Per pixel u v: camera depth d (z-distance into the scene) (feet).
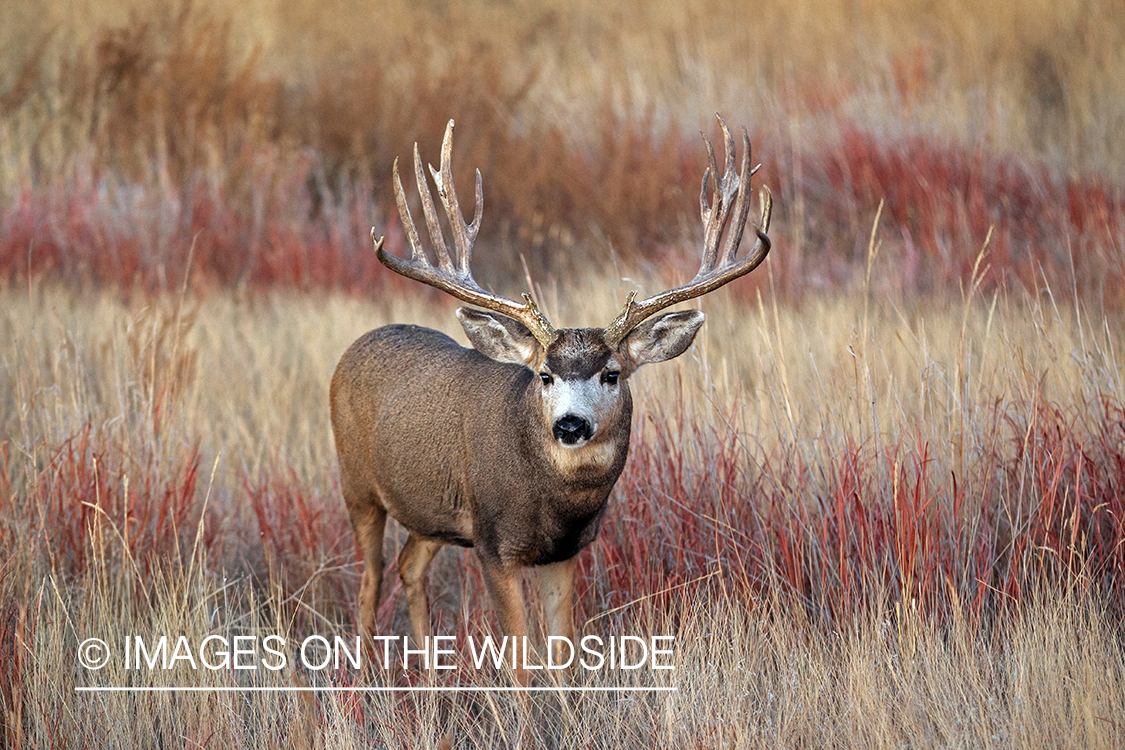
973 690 50.96
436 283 55.88
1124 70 163.84
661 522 65.46
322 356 98.12
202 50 178.19
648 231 142.82
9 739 50.24
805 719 50.60
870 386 64.80
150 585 62.39
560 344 52.49
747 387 83.82
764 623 57.57
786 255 124.06
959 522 62.59
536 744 52.08
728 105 173.78
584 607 63.98
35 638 54.65
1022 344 75.87
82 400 74.33
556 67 194.59
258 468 77.05
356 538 66.80
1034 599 56.24
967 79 171.32
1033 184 137.08
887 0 197.26
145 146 158.51
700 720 51.01
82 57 172.35
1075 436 66.59
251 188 151.02
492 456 55.67
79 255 132.57
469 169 153.69
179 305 79.51
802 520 63.72
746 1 210.38
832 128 158.30
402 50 200.03
